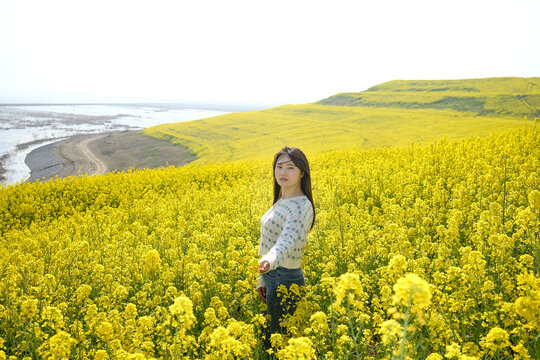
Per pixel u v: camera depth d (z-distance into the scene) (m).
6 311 4.20
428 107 80.31
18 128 126.38
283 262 3.66
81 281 5.79
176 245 6.78
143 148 66.19
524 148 12.70
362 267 4.87
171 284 4.88
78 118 185.75
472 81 105.75
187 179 21.09
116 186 18.80
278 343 3.08
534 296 2.34
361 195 10.11
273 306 3.67
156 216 11.96
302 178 3.82
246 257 4.73
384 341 2.04
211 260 5.27
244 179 20.55
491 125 45.56
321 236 6.36
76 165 58.72
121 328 3.57
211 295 4.63
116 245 7.24
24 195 17.52
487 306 3.27
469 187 8.71
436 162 14.26
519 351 2.29
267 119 74.50
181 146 63.16
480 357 2.50
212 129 70.56
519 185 7.02
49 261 6.51
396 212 7.05
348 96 105.50
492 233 4.79
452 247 5.19
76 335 3.63
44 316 2.97
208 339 3.26
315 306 3.49
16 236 10.45
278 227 3.73
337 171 16.59
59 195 17.80
